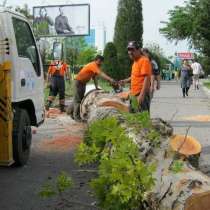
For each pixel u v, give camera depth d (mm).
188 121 10211
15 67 5652
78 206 4395
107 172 3389
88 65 9336
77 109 9484
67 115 10734
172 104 14461
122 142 3594
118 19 32719
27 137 6047
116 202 3303
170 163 3770
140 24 32906
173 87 26312
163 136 4586
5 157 5492
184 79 17703
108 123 3857
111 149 3748
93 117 6523
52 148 7074
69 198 4617
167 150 4086
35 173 5645
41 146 7219
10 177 5469
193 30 31641
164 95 18859
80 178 5363
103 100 7656
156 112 12125
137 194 3264
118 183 3307
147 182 3260
